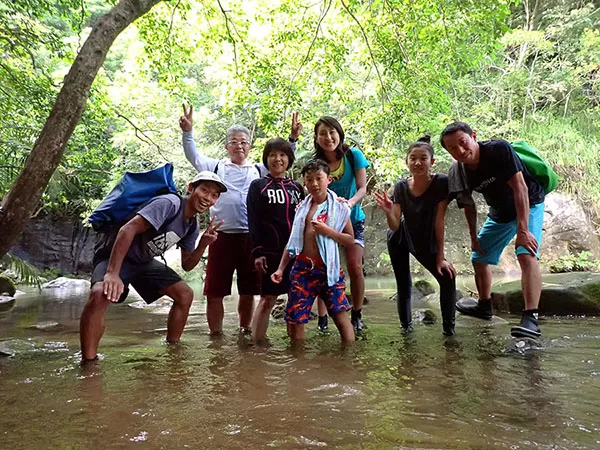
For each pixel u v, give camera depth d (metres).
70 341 3.49
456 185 3.32
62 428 1.57
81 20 7.28
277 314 4.65
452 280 3.37
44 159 3.45
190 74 15.00
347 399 1.82
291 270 3.38
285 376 2.22
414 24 7.70
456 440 1.38
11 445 1.43
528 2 15.76
